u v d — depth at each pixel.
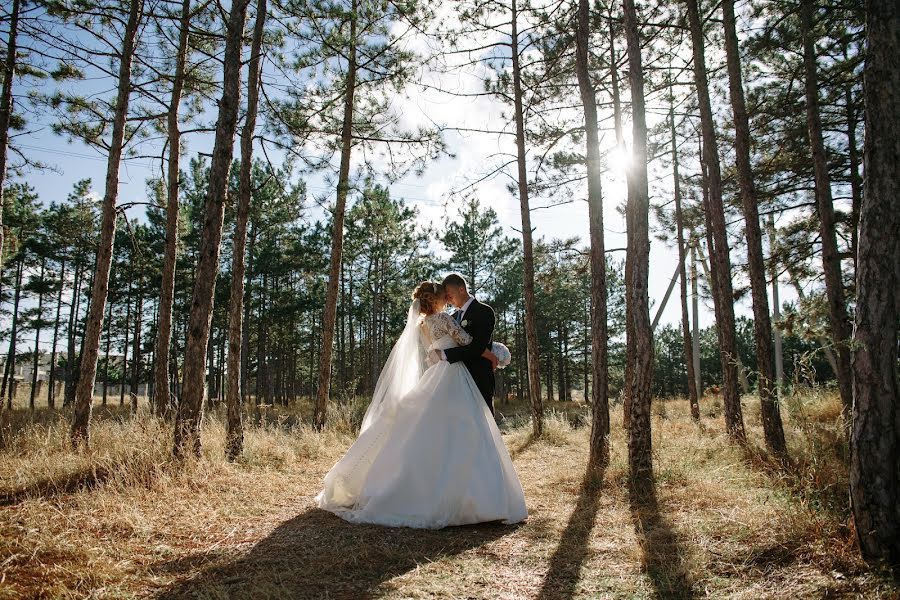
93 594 2.92
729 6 8.73
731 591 2.97
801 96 10.91
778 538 3.57
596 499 5.25
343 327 37.44
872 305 3.18
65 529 3.86
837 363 9.30
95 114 11.04
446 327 4.84
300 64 10.72
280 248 33.66
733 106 8.63
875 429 3.10
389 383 5.11
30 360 33.78
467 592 3.05
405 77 11.25
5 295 30.67
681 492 5.15
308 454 8.09
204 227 6.85
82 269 31.94
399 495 4.44
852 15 9.62
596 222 7.98
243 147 8.98
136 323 31.66
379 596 2.98
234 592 3.02
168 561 3.50
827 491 3.96
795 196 12.42
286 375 45.12
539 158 12.91
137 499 4.69
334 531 4.15
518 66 12.27
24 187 28.80
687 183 14.74
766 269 12.60
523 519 4.56
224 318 32.91
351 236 31.05
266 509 4.81
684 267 15.80
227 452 7.22
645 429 6.01
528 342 11.73
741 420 8.73
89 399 8.99
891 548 3.00
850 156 11.44
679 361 50.78
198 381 6.54
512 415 24.44
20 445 7.63
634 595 2.99
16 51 9.55
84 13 9.64
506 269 33.91
